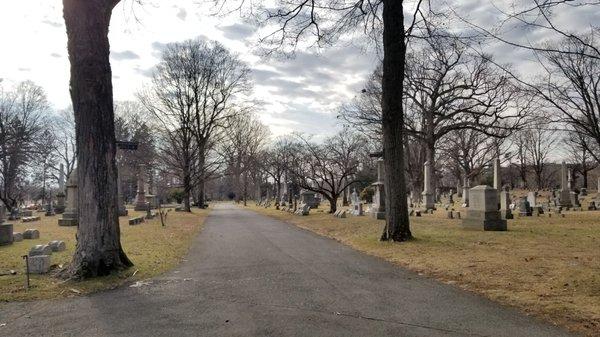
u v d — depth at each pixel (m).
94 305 7.63
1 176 63.38
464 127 44.75
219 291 8.53
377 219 25.97
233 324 6.38
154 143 66.69
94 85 10.23
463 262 10.86
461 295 7.96
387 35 15.46
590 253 11.62
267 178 86.44
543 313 6.75
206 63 47.66
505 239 14.91
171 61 46.62
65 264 10.98
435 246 13.66
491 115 44.25
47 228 23.12
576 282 8.37
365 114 62.12
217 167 65.31
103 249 10.12
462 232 17.27
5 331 6.28
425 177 37.38
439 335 5.83
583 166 78.00
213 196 123.19
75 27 10.16
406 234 15.20
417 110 50.91
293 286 8.83
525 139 80.69
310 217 30.45
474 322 6.38
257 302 7.62
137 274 10.21
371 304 7.38
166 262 11.92
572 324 6.22
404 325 6.26
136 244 15.62
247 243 16.47
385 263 11.55
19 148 59.84
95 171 10.15
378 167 27.34
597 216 24.81
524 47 7.62
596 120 24.69
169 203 78.06
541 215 26.56
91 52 10.20
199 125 47.72
